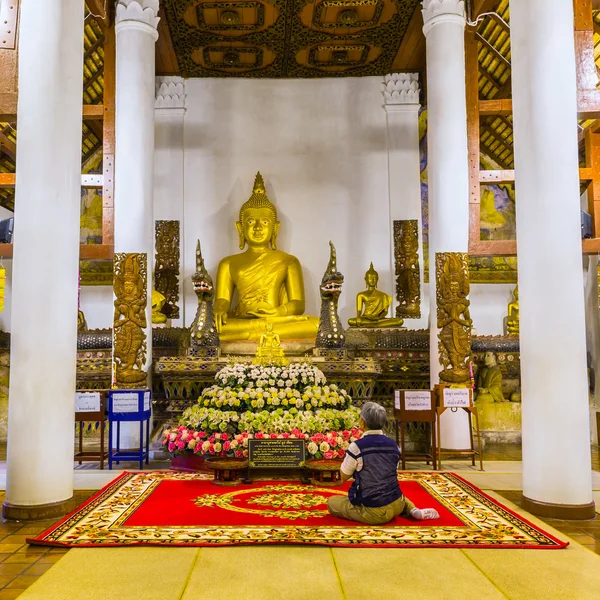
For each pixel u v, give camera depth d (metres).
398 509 4.48
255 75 11.46
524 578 3.42
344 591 3.22
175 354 9.38
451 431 7.79
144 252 8.19
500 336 9.89
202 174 11.27
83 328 9.84
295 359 8.19
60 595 3.18
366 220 11.25
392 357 9.52
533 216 5.15
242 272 10.51
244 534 4.14
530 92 5.25
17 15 6.94
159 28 9.92
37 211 5.01
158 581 3.35
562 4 5.23
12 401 4.92
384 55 10.82
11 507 4.77
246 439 5.97
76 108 5.31
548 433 4.92
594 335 10.06
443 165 8.04
